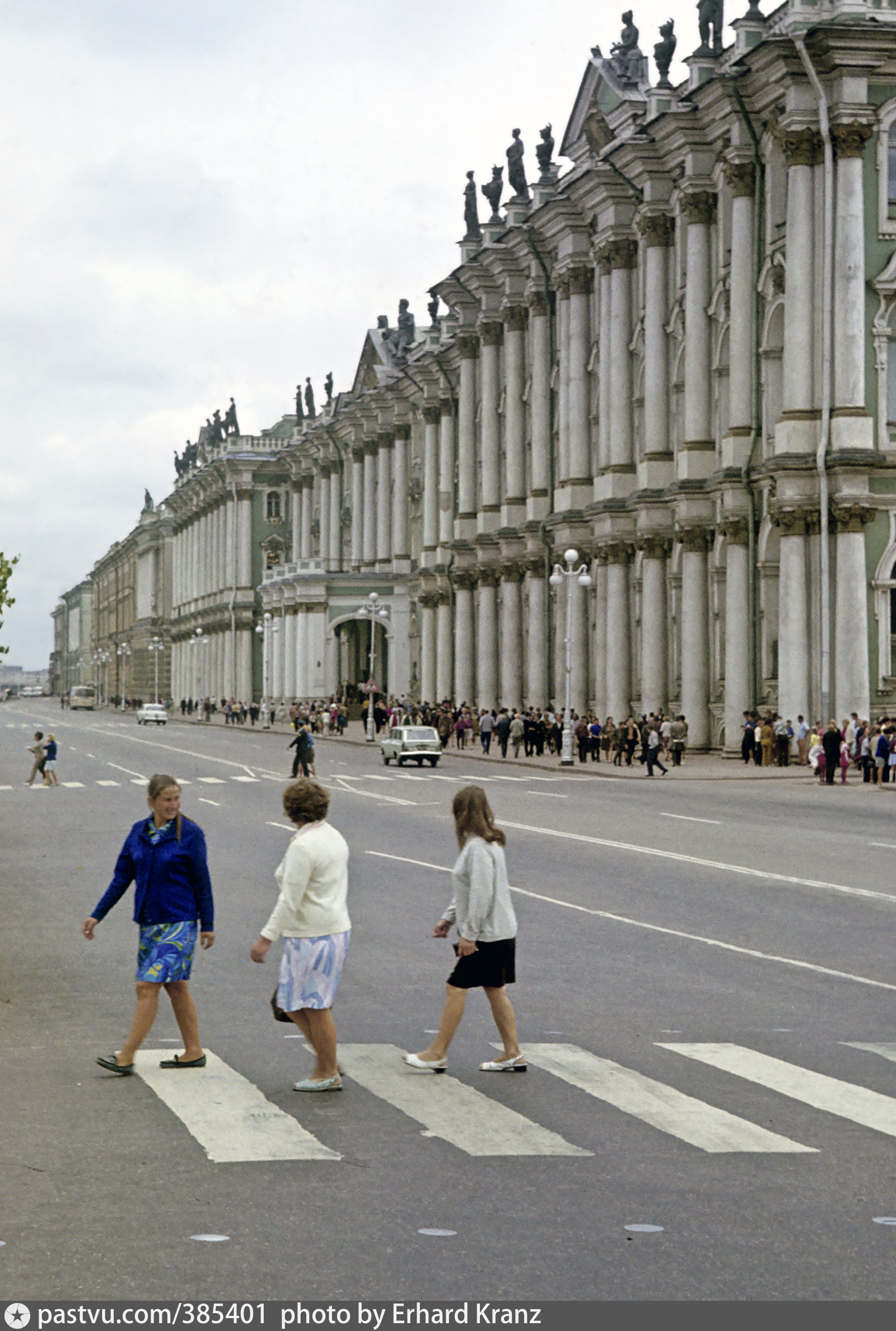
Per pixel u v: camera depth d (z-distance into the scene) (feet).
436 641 309.42
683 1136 30.86
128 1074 36.32
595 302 226.79
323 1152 29.58
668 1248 24.25
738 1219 25.66
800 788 143.54
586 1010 44.34
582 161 235.40
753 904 65.21
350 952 54.54
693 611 192.44
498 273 257.34
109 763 200.54
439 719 246.68
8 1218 25.57
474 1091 34.68
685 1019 42.96
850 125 159.43
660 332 201.77
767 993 46.55
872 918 61.16
